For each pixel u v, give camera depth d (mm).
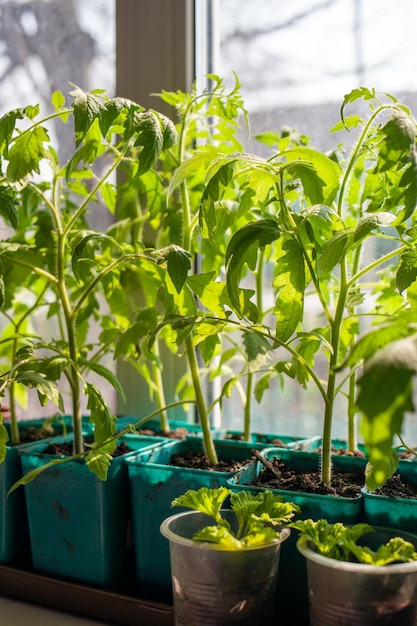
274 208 1229
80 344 1334
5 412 1460
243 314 936
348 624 734
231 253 859
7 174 964
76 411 1103
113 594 1002
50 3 1609
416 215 948
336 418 1309
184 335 951
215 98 1121
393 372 583
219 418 1418
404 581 729
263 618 828
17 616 1026
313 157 968
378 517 868
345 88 1263
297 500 898
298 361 945
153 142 914
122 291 1309
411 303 902
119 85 1428
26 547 1180
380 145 768
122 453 1169
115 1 1421
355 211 1147
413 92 1204
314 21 1281
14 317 1702
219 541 787
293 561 905
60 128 1618
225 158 888
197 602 813
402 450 1179
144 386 1441
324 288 1156
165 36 1364
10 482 1136
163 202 1198
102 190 1241
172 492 991
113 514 1043
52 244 1204
